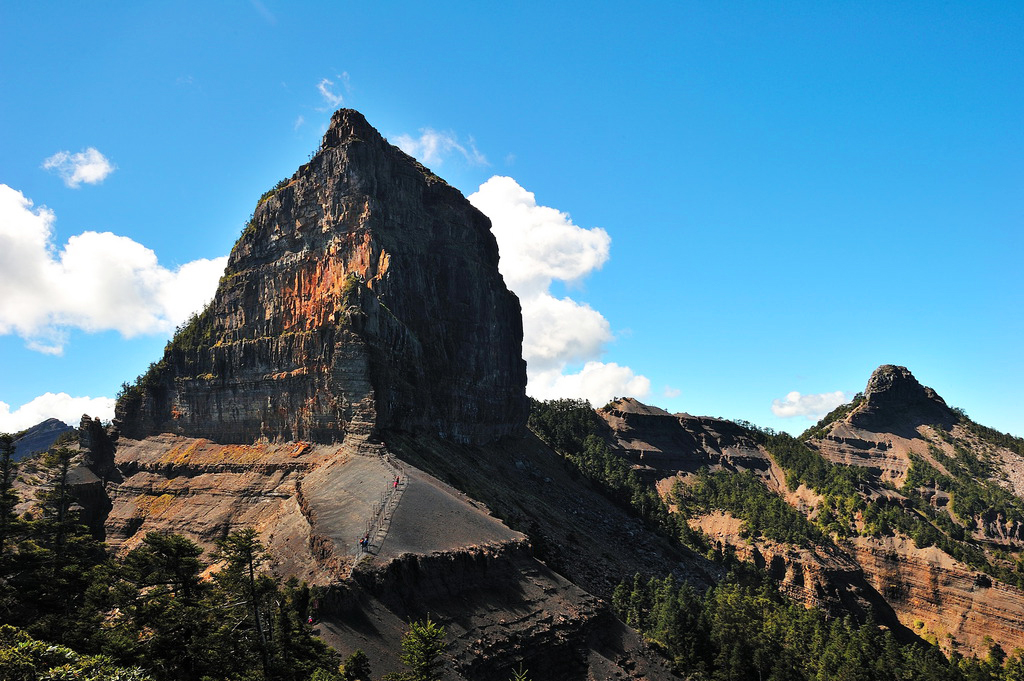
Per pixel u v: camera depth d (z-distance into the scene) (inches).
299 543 3767.2
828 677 4918.8
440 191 7746.1
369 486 4286.4
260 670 2353.6
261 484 5393.7
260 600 2529.5
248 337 6525.6
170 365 6948.8
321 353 5644.7
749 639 4768.7
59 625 2388.0
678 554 7677.2
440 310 7185.0
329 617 2898.6
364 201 6387.8
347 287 5659.5
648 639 4279.0
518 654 3277.6
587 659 3535.9
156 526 5629.9
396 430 5457.7
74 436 7559.1
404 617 3093.0
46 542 3282.5
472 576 3572.8
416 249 6983.3
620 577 5753.0
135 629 2327.8
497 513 4884.4
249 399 6166.3
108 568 2738.7
